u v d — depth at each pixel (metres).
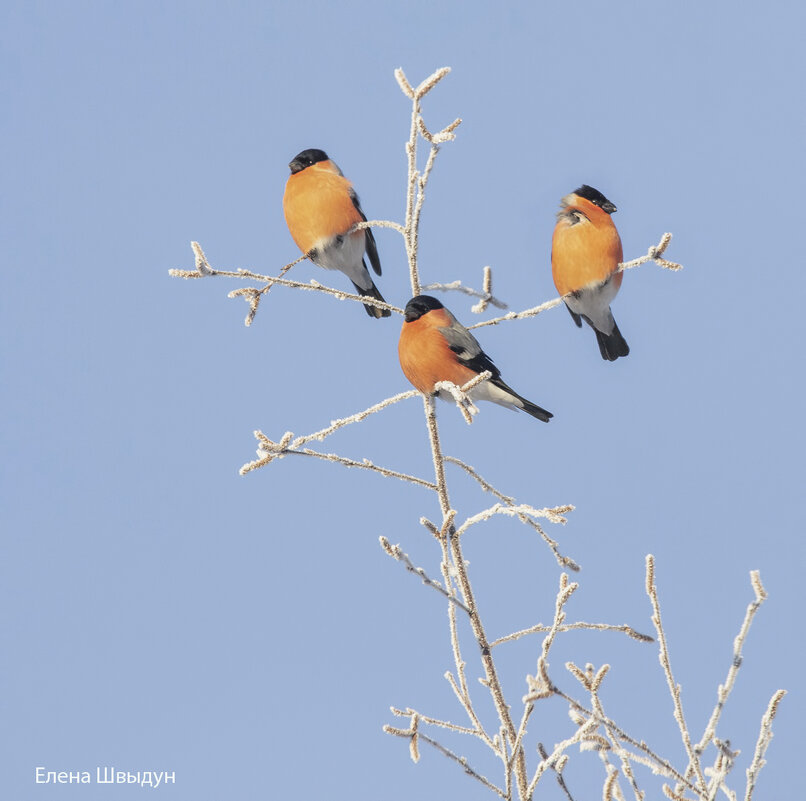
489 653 9.37
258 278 10.88
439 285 11.20
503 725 9.00
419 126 10.41
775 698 7.43
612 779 7.67
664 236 11.05
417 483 9.97
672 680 7.72
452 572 9.58
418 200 10.65
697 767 7.55
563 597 8.70
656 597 7.77
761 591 7.56
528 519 9.61
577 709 7.77
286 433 9.65
